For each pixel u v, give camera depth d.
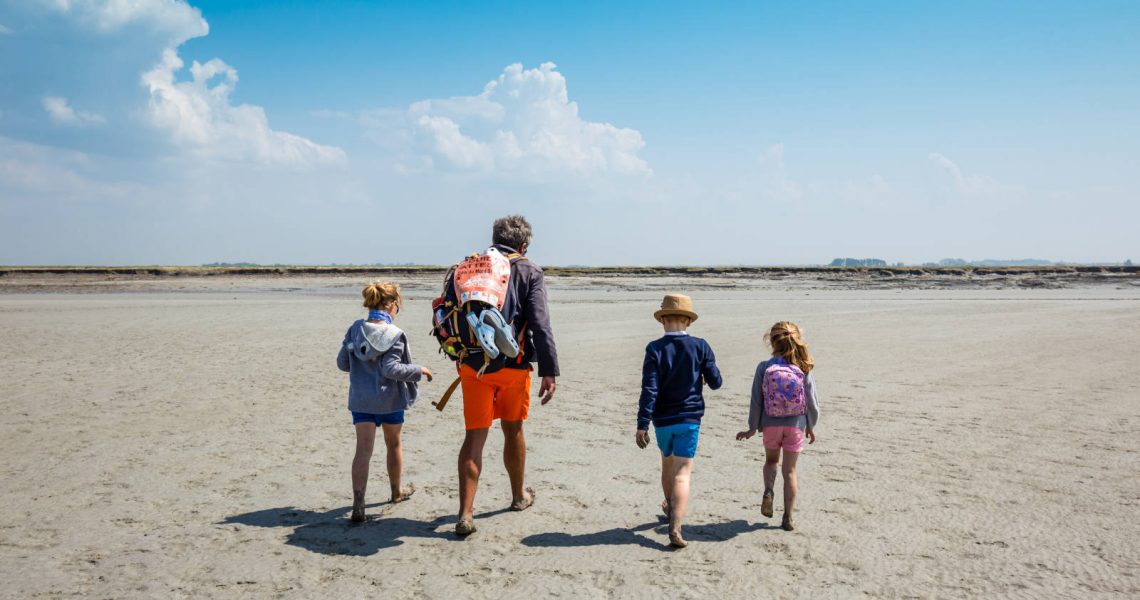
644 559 3.90
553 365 4.48
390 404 4.61
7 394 9.58
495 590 3.52
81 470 5.86
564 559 3.92
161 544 4.19
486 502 5.02
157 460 6.19
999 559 3.82
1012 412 7.91
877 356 13.15
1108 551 3.90
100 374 11.39
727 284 66.69
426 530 4.44
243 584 3.62
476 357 4.34
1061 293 50.78
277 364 12.59
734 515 4.66
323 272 71.81
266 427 7.55
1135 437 6.66
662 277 73.19
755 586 3.52
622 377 11.06
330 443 6.83
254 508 4.89
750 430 4.45
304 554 4.03
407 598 3.44
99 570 3.80
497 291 4.38
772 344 4.54
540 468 5.91
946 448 6.31
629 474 5.71
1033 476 5.39
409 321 22.77
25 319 23.23
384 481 5.56
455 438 7.12
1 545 4.18
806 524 4.43
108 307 30.12
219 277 66.31
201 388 10.06
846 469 5.66
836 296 44.81
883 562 3.81
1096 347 14.13
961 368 11.48
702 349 4.30
